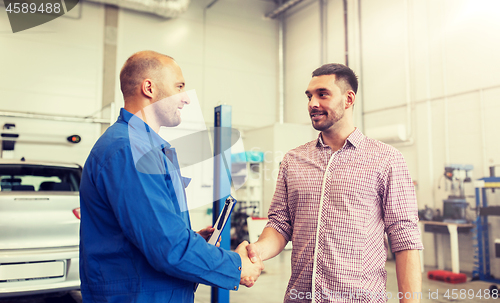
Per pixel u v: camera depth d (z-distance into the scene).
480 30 4.32
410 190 1.06
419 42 5.01
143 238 0.72
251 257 0.98
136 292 0.76
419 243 1.01
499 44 4.12
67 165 2.84
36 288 2.14
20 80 5.82
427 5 4.93
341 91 1.10
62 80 6.08
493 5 4.20
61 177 2.74
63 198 2.37
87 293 0.82
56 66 6.06
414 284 0.98
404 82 5.18
